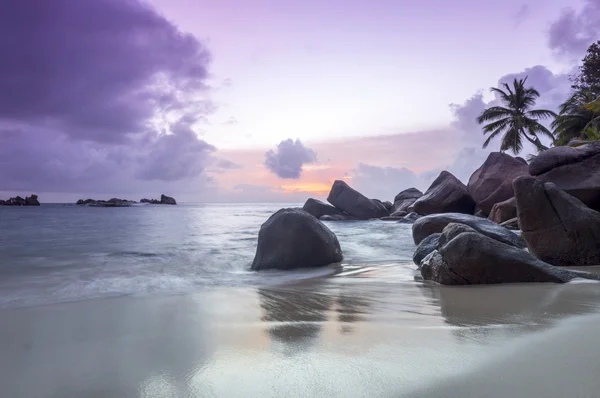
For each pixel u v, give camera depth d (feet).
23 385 8.26
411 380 7.61
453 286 20.34
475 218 35.47
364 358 9.00
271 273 28.19
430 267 23.06
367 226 64.34
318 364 8.70
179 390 7.76
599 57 129.39
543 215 26.30
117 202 338.95
